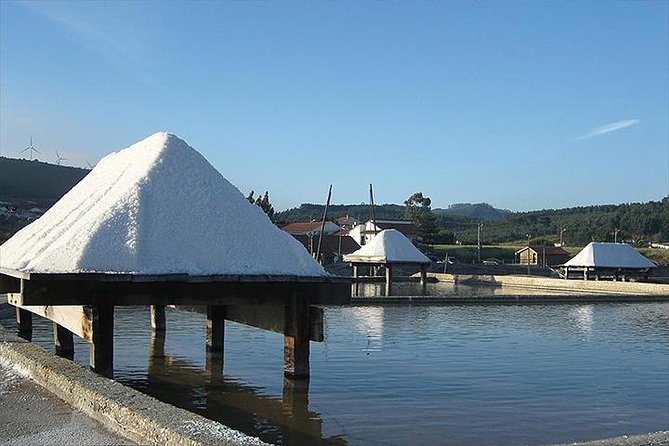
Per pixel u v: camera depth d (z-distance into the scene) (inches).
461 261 2433.6
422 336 607.2
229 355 478.0
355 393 371.2
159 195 372.8
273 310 399.9
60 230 384.8
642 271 1659.7
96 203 390.3
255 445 195.8
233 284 356.5
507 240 3784.5
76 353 462.9
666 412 343.6
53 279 310.7
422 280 1380.4
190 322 652.7
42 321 642.2
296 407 338.6
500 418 324.8
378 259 1304.1
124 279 321.7
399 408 339.9
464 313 819.4
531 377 427.2
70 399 274.1
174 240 352.8
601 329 691.4
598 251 1628.9
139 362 451.5
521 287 1486.2
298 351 374.3
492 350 534.6
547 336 627.8
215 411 330.6
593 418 329.1
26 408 266.4
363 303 899.4
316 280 367.9
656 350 549.0
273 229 390.0
